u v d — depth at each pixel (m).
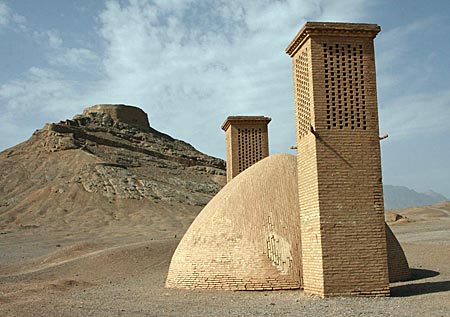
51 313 13.48
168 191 81.50
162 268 26.22
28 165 90.62
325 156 14.20
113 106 115.62
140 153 102.75
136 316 12.49
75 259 30.61
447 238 36.59
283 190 17.25
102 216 68.69
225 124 24.73
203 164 108.81
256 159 24.08
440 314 10.93
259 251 16.41
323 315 11.33
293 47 15.70
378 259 13.91
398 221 57.41
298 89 15.56
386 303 12.62
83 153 90.81
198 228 17.86
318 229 13.96
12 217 69.06
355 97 14.56
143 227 62.72
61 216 69.19
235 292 15.96
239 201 17.45
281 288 15.92
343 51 14.71
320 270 13.83
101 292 18.31
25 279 25.47
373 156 14.38
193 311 12.88
